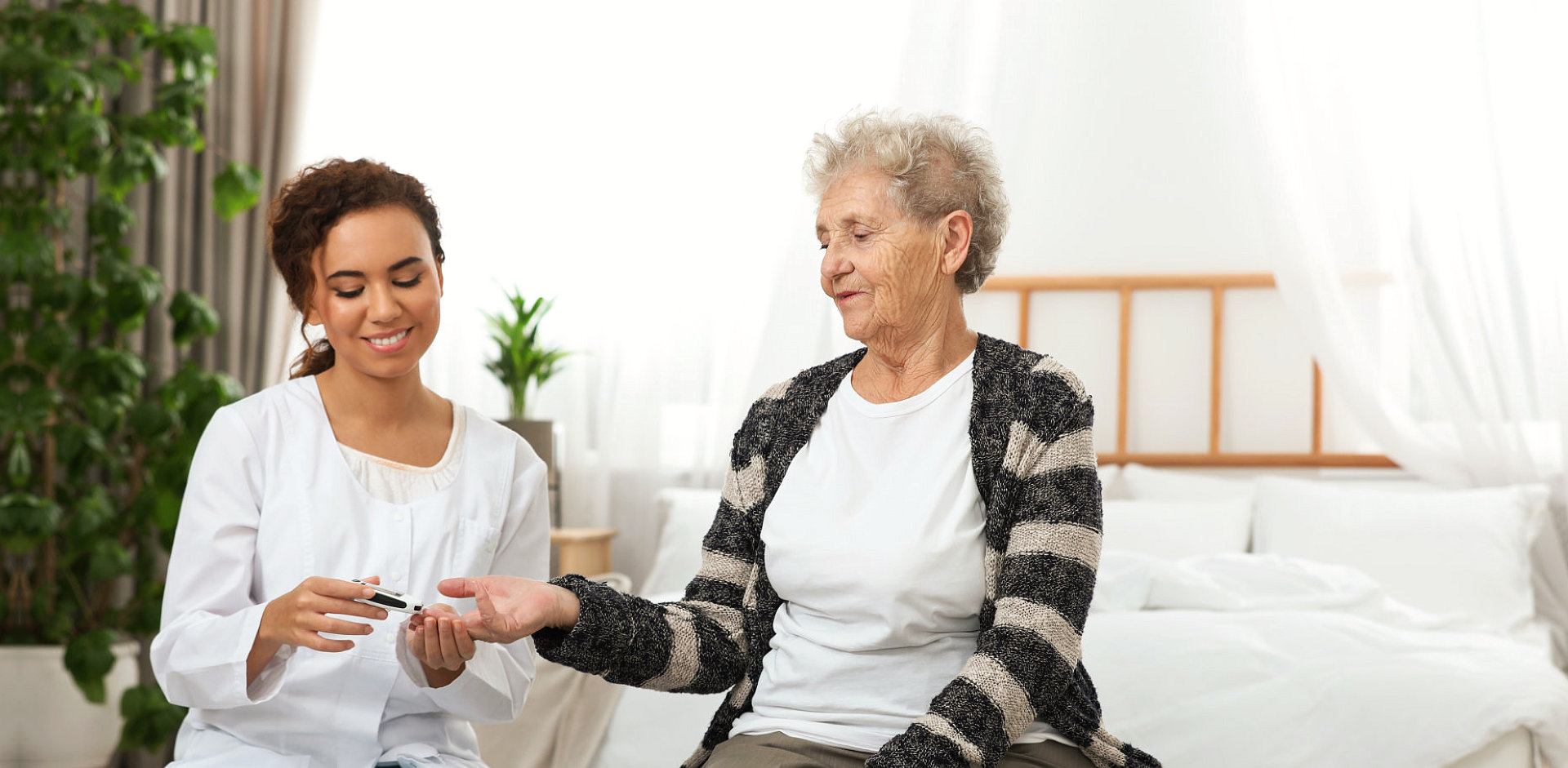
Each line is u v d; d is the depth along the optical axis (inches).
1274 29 125.0
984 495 52.4
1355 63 125.1
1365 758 77.6
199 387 121.4
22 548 111.6
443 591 46.9
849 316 54.7
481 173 144.4
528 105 144.6
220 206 127.0
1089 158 145.6
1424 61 121.3
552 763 88.5
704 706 88.3
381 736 51.8
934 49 122.0
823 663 52.3
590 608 49.3
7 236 114.7
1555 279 118.1
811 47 129.8
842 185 55.0
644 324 141.7
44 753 117.7
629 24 141.9
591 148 143.0
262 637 46.3
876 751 50.2
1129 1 144.9
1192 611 101.3
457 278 143.8
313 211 50.6
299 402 53.7
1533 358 121.2
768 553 54.9
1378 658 86.1
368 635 47.9
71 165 121.6
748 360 136.0
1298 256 124.5
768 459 57.8
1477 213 120.2
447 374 143.8
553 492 130.3
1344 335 124.9
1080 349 144.9
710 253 139.9
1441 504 119.2
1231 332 141.4
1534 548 118.0
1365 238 132.0
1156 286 141.9
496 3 144.6
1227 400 141.5
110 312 120.4
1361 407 124.9
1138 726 83.1
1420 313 122.3
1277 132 125.0
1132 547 124.1
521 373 136.3
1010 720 46.3
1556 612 116.6
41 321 125.3
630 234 141.8
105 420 117.7
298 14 138.8
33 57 114.1
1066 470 51.6
